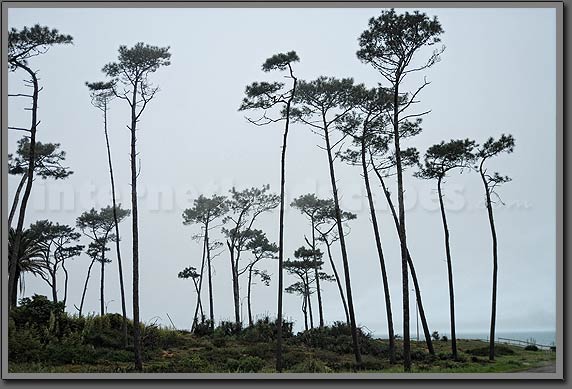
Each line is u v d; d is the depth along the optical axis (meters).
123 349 28.28
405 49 26.69
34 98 25.03
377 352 33.06
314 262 45.06
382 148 33.19
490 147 30.97
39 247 33.00
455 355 31.03
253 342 34.12
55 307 28.59
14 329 25.42
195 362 25.83
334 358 30.14
